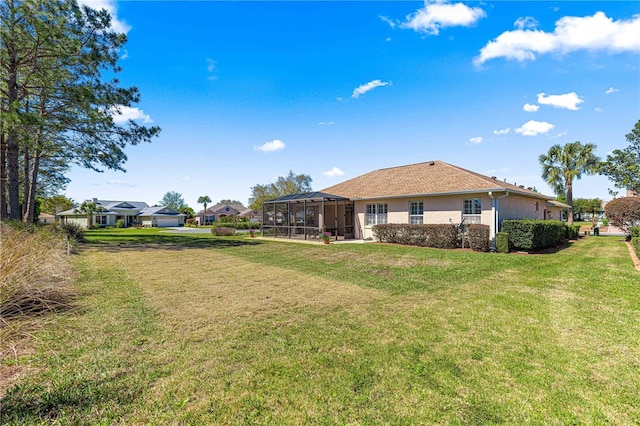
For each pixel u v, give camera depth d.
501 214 13.48
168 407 2.58
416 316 4.93
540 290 6.44
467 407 2.61
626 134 20.36
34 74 14.02
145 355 3.50
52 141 15.99
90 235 25.00
